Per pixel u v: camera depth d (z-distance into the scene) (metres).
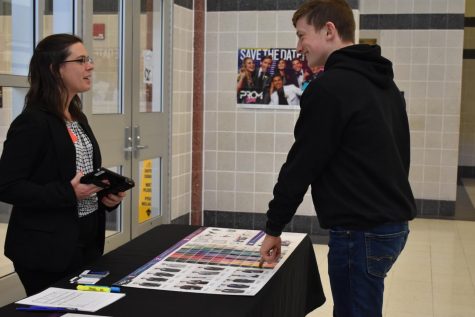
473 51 13.64
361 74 2.42
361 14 9.30
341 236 2.43
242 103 7.33
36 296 2.30
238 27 7.27
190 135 7.34
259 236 3.33
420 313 4.78
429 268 6.14
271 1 7.17
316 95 2.37
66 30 4.93
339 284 2.48
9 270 4.38
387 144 2.40
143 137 6.23
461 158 13.90
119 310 2.17
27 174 2.76
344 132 2.39
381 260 2.40
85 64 2.89
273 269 2.68
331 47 2.56
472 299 5.14
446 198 9.32
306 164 2.39
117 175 2.82
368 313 2.42
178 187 7.07
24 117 2.77
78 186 2.76
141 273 2.61
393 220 2.38
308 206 7.29
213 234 3.38
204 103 7.43
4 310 2.15
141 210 6.27
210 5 7.31
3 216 4.32
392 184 2.40
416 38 9.20
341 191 2.41
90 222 2.98
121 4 5.75
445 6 9.09
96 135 5.37
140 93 6.18
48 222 2.80
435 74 9.21
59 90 2.85
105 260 2.82
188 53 7.19
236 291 2.38
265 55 7.23
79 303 2.22
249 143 7.37
